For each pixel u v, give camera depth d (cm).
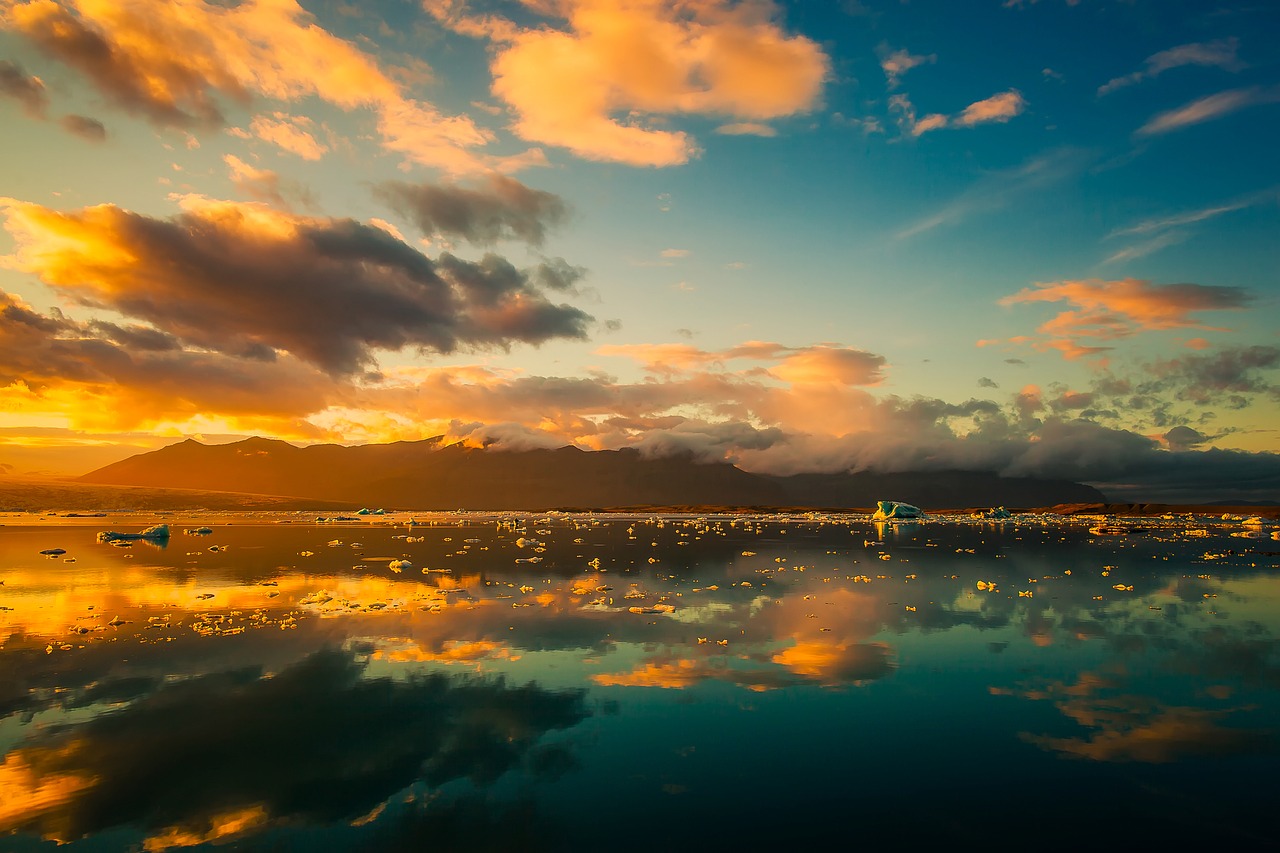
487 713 1569
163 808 1139
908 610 2803
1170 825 1083
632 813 1116
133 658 2009
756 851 1002
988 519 13688
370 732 1456
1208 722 1526
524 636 2302
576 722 1514
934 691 1733
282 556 4869
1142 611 2802
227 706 1609
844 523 12062
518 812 1117
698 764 1299
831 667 1948
